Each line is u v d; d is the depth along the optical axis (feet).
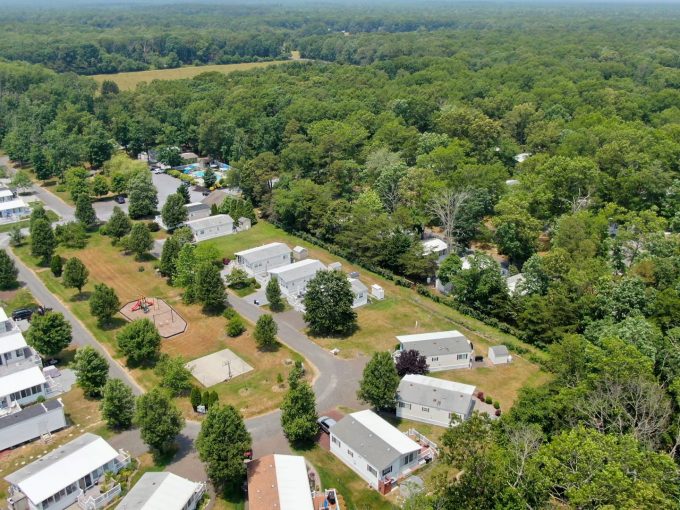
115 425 213.05
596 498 133.08
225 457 175.32
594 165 377.09
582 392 186.29
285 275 313.94
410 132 486.79
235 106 606.14
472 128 477.36
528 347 270.26
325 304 268.21
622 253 310.24
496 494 146.92
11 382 222.69
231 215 416.26
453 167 415.23
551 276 286.87
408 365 237.04
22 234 391.86
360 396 220.23
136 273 338.95
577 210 356.38
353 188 448.24
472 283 299.17
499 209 350.84
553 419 187.11
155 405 192.03
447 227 362.33
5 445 199.41
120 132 573.74
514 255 346.95
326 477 189.06
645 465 142.61
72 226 372.17
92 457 183.62
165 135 573.33
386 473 184.14
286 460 185.78
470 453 153.69
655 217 322.96
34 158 500.74
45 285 322.96
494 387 238.89
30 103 636.07
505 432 175.32
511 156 470.80
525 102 583.99
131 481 185.26
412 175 387.14
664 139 437.17
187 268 305.73
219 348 265.34
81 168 488.02
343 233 362.74
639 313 249.75
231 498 178.81
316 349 265.54
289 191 402.52
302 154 455.63
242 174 442.50
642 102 577.43
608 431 177.27
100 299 273.75
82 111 624.59
